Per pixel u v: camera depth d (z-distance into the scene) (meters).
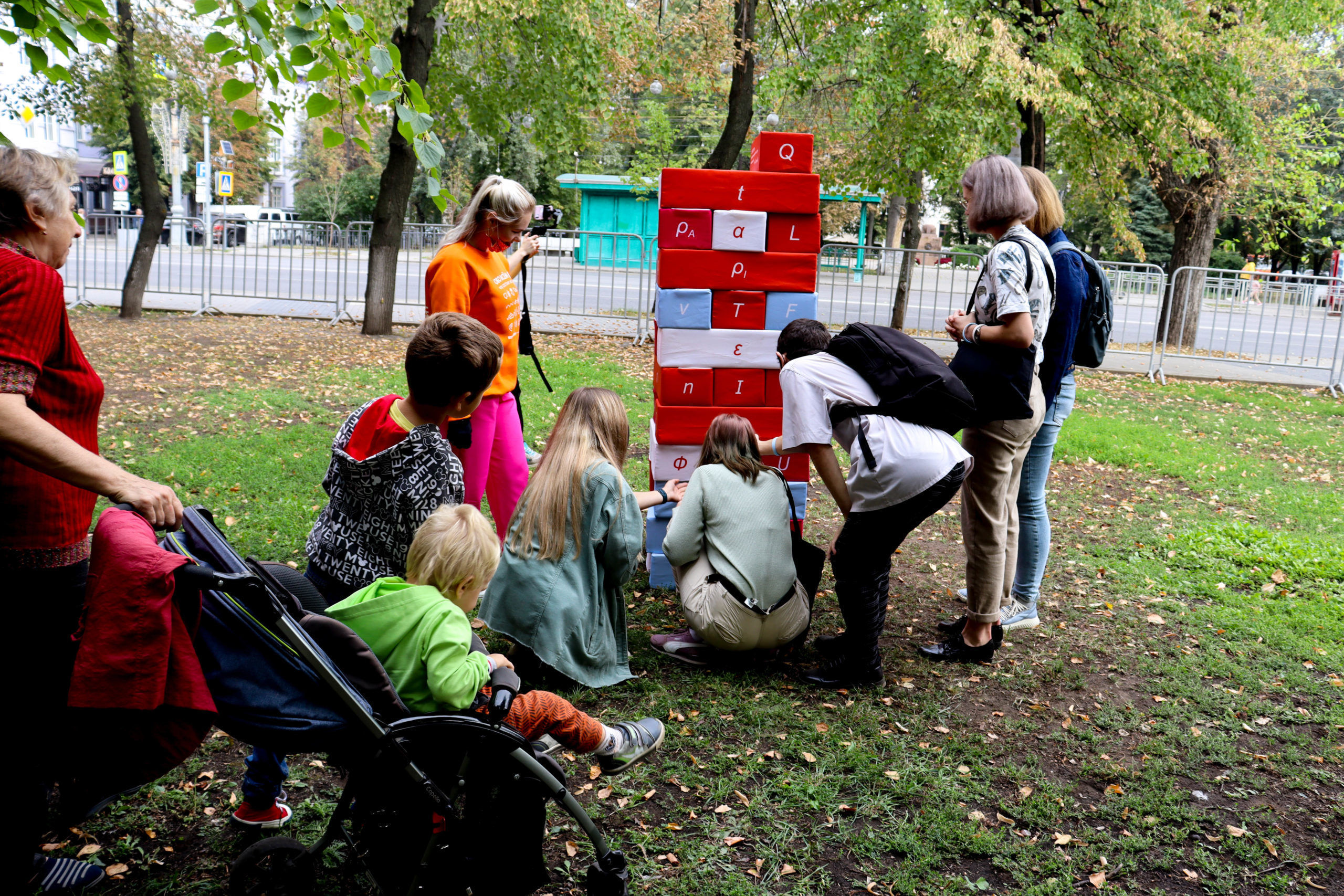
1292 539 6.28
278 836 2.50
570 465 3.79
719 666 4.25
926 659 4.43
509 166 41.59
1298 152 16.00
